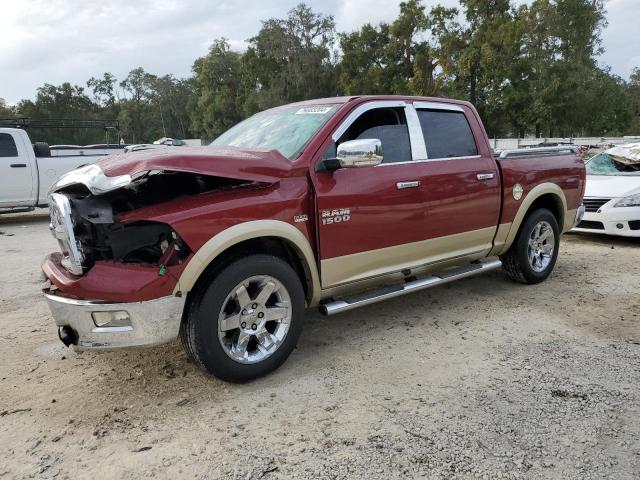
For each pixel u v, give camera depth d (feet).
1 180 36.88
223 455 9.03
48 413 10.55
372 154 11.44
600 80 155.22
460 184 15.14
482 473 8.39
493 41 147.54
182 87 324.60
